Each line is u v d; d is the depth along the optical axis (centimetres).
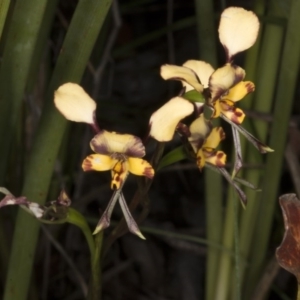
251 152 42
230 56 29
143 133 65
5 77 34
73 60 33
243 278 42
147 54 72
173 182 63
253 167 41
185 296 57
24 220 35
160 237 57
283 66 37
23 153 42
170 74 28
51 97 33
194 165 48
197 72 30
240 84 29
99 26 33
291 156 42
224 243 42
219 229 42
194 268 58
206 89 29
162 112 28
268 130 44
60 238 54
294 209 31
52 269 53
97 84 47
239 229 42
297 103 64
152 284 57
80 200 47
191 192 63
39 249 49
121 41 70
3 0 31
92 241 31
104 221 28
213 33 39
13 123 34
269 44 41
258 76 42
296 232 31
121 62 71
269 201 39
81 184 51
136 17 73
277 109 38
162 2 74
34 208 29
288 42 36
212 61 40
